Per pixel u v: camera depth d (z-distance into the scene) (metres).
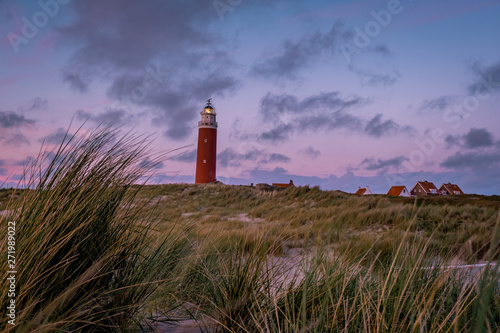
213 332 1.78
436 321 1.46
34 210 1.59
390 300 1.71
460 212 10.57
